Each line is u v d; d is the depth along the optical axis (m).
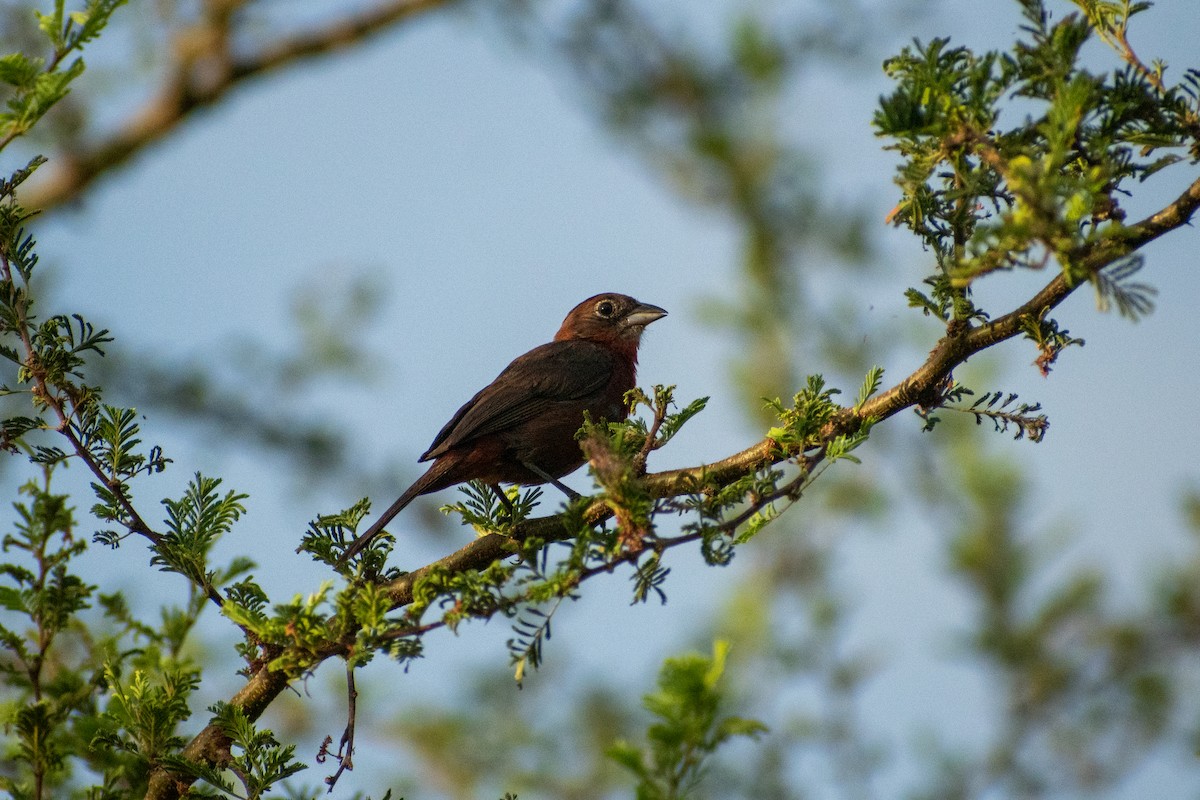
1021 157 6.70
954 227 7.90
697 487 8.71
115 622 9.70
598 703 13.25
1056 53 7.05
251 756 8.02
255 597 8.88
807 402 8.66
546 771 12.99
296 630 7.67
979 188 7.32
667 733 5.72
